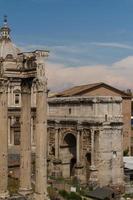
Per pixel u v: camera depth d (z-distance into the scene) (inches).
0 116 2170.3
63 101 4500.5
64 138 4512.8
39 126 2204.7
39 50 2188.7
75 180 4274.1
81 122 4291.3
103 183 4188.0
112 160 4259.4
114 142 4281.5
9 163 3631.9
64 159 4537.4
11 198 2198.6
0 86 2171.5
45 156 2219.5
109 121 4239.7
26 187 2292.1
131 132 6264.8
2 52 2271.2
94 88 5580.7
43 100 2202.3
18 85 4933.6
